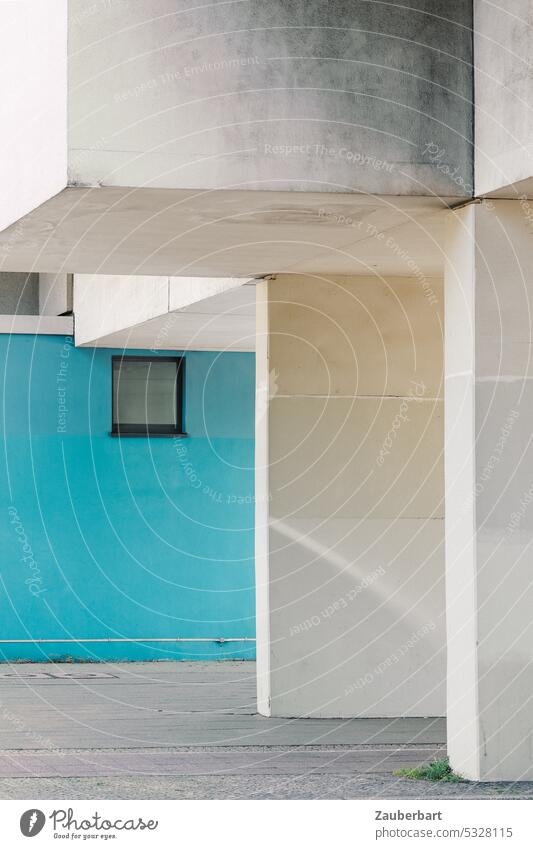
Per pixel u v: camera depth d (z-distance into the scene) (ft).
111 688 36.58
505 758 21.89
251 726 29.37
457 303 22.93
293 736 27.94
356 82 22.11
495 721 21.89
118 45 21.40
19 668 41.91
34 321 44.06
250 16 21.83
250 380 45.73
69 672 40.75
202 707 32.60
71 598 44.09
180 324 37.93
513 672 22.00
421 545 31.53
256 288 31.89
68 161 21.24
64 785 22.15
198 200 22.52
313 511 31.09
